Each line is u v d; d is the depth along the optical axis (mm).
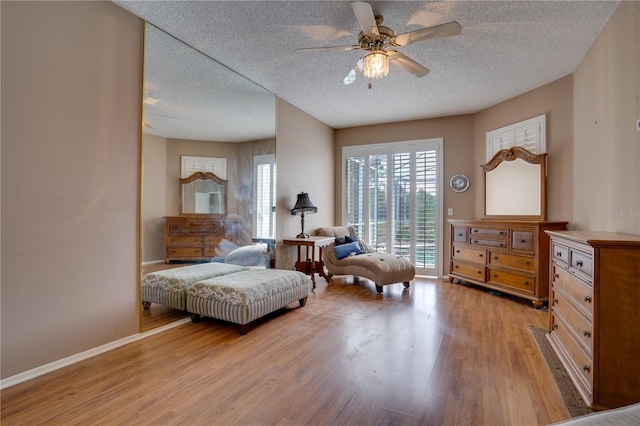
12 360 1891
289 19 2588
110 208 2400
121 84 2463
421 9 2426
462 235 4512
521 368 2127
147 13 2520
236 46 3025
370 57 2475
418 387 1900
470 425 1562
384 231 5492
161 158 2852
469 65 3365
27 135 1949
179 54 2939
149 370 2080
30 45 1959
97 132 2311
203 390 1854
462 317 3158
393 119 5309
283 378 1995
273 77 3703
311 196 5199
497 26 2662
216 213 3430
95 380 1946
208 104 3293
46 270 2039
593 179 2965
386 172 5504
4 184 1860
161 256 2852
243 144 3744
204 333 2740
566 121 3604
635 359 1649
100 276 2338
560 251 2346
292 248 4762
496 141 4508
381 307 3488
